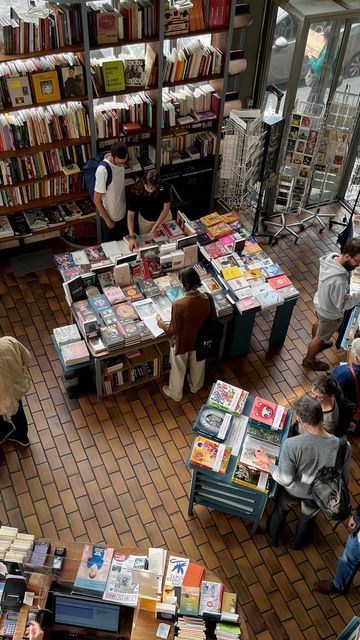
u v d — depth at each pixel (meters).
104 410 6.19
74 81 6.38
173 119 7.18
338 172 8.02
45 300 7.15
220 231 6.77
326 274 5.84
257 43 7.68
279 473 4.50
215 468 4.84
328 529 5.42
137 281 6.36
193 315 5.48
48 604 3.98
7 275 7.41
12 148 6.56
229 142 7.49
